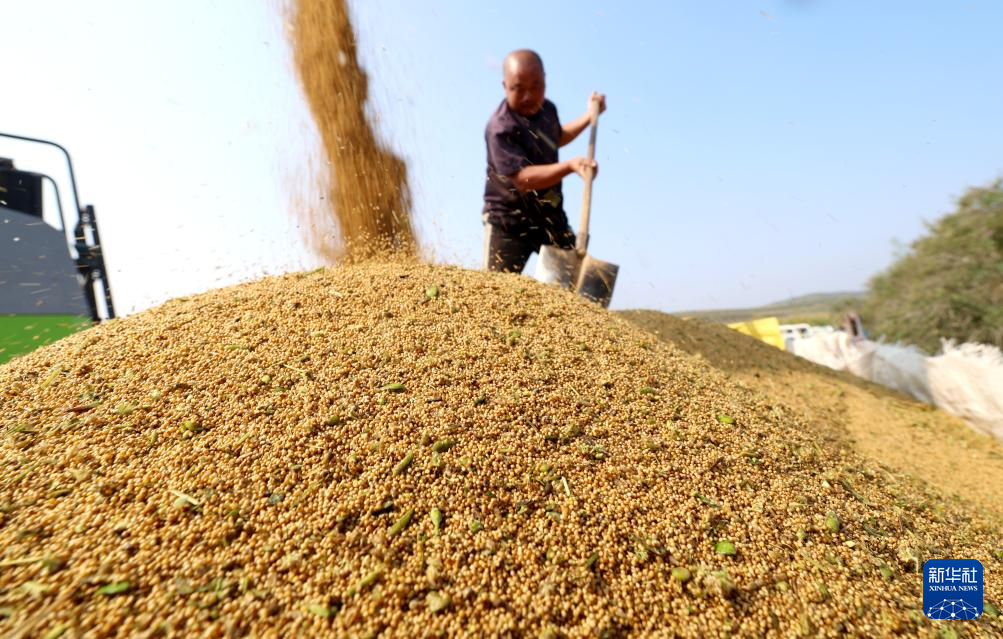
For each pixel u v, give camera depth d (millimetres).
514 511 1310
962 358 3537
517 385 1781
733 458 1667
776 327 5355
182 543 1137
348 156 3699
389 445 1438
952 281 10758
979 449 2990
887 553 1423
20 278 2992
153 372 1697
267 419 1496
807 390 3516
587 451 1534
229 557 1122
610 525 1300
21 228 3045
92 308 3328
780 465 1721
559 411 1690
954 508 1953
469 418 1584
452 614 1070
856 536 1451
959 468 2686
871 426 3100
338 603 1063
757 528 1371
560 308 2498
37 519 1162
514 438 1538
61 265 3160
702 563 1246
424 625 1043
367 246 3582
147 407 1534
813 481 1696
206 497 1241
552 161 4188
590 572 1187
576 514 1315
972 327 10156
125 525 1161
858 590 1248
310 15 3725
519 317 2309
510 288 2615
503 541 1230
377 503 1270
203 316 2070
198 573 1082
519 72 3752
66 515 1177
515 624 1067
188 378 1669
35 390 1627
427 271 2699
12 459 1328
